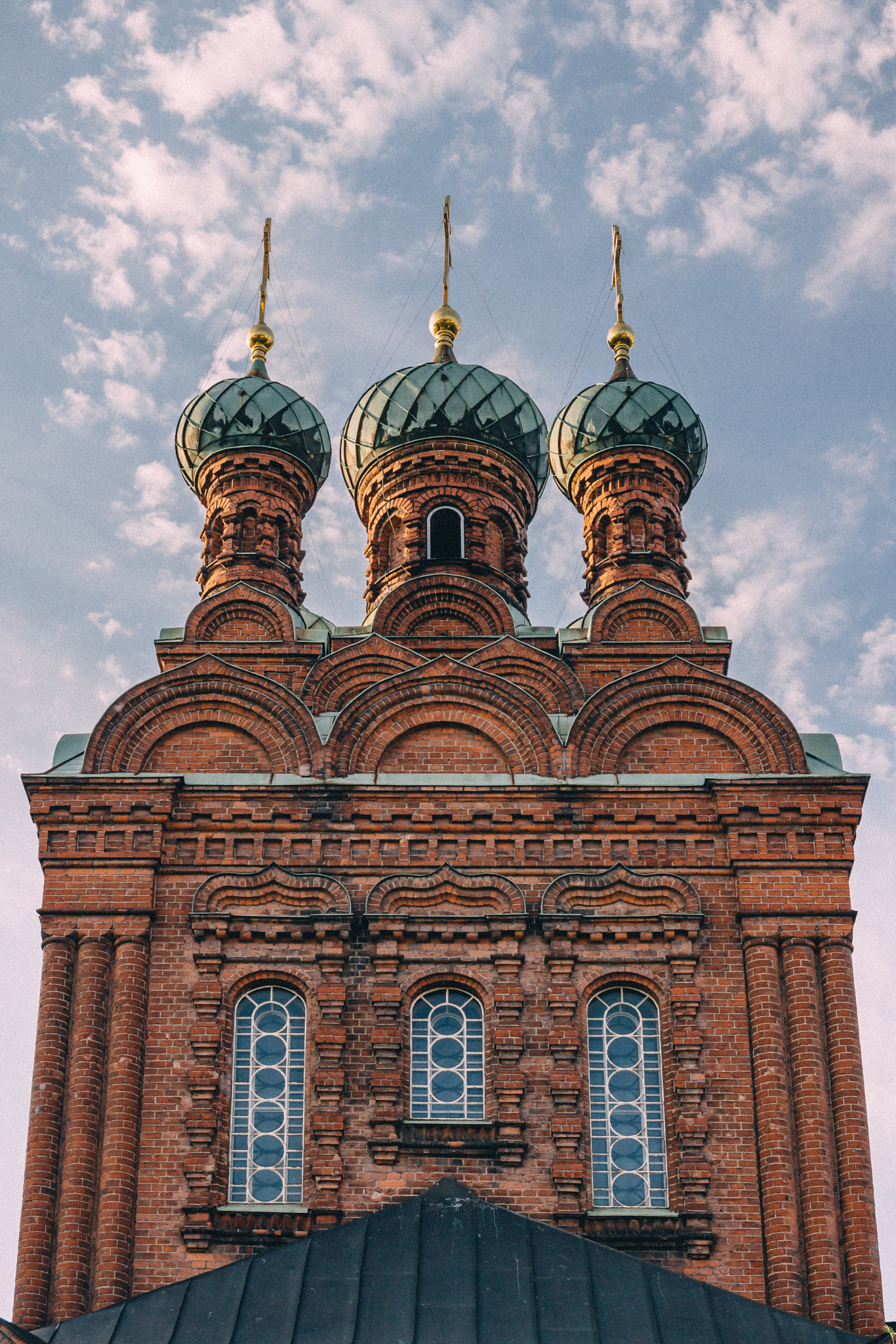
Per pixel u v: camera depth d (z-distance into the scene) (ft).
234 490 130.62
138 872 98.84
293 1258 82.28
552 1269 81.25
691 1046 94.58
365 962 96.99
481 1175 91.86
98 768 102.83
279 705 105.09
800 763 103.09
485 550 128.06
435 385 132.16
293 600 127.65
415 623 119.96
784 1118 92.48
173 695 105.19
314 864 99.81
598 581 127.95
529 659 110.73
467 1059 95.61
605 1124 93.97
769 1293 88.89
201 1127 92.22
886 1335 79.66
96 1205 90.58
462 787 101.40
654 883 98.84
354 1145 92.32
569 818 100.83
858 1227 90.02
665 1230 90.48
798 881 98.78
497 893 98.84
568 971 96.73
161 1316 80.12
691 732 104.88
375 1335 77.30
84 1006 95.25
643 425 131.54
